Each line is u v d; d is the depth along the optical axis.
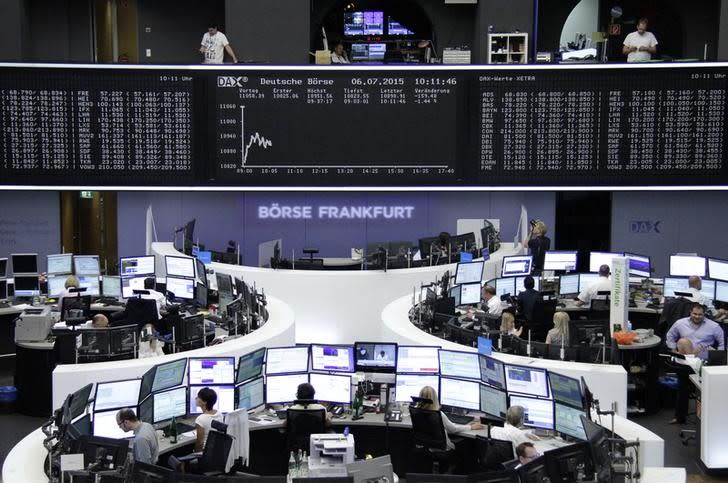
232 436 7.19
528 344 8.88
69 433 6.39
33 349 10.16
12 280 12.66
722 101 10.91
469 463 8.27
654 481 5.89
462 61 12.66
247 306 10.61
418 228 15.87
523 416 7.70
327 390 8.62
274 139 11.21
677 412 10.04
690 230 15.47
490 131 11.12
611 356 8.70
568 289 12.97
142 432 7.09
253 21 12.74
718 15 15.70
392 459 8.70
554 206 15.77
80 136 11.02
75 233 16.59
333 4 15.80
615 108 10.98
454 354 8.48
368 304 12.73
